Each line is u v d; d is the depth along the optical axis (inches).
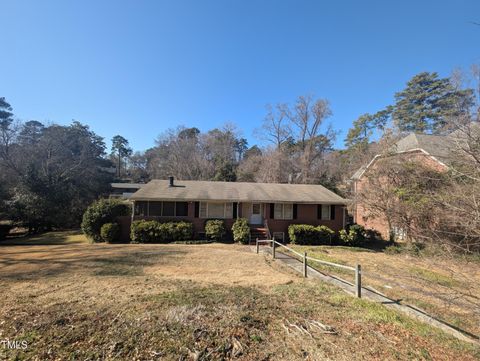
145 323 177.2
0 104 1774.1
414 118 1208.8
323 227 711.1
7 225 806.5
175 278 315.3
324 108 1504.7
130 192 1974.7
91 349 145.9
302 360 143.9
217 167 1544.0
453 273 222.4
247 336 165.5
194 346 151.2
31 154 1134.4
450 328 206.7
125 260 424.8
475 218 192.5
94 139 1681.8
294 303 231.3
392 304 253.6
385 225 762.8
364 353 154.0
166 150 1985.7
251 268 386.3
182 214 723.4
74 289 261.3
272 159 1390.3
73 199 1100.5
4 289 261.6
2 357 138.2
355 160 837.8
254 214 785.6
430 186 362.3
